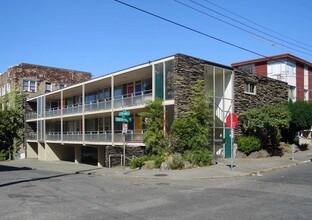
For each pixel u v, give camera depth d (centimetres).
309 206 960
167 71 2373
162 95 2400
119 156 2708
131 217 876
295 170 1841
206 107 2245
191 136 2155
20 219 883
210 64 2531
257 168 1897
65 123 4356
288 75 3841
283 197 1098
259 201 1041
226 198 1103
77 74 5166
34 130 4684
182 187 1383
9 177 1988
